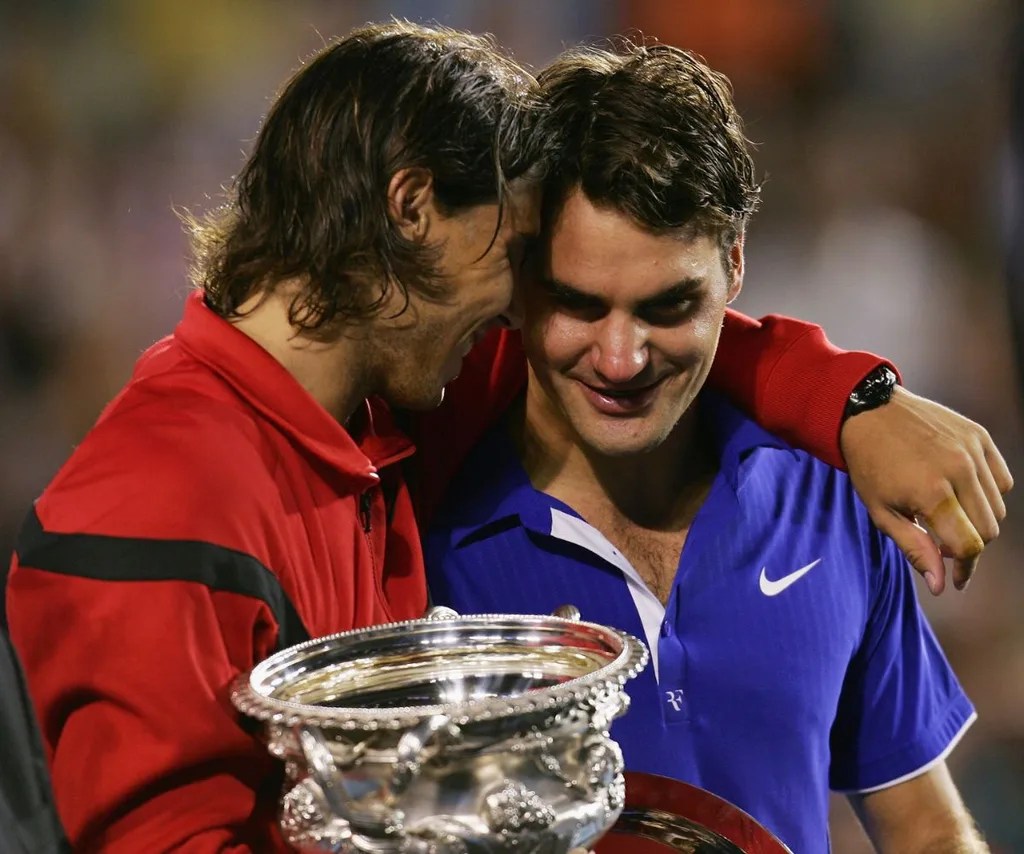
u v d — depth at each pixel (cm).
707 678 516
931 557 482
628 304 462
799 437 526
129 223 1881
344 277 434
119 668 374
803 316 1839
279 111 452
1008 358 1783
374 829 339
